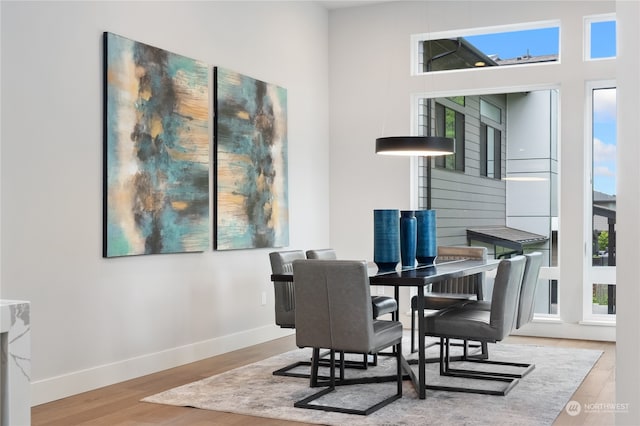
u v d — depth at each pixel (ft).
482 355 19.13
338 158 26.30
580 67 22.74
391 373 17.49
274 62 23.04
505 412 13.75
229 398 14.92
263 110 22.08
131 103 16.71
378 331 14.02
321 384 16.12
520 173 24.31
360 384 16.35
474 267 17.01
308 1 25.08
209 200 19.74
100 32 16.03
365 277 13.57
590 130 23.02
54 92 14.82
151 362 17.54
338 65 26.30
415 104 25.63
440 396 15.11
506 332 15.28
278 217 22.88
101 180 15.99
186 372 17.66
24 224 14.12
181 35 18.71
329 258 19.43
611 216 22.80
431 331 15.48
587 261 22.97
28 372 6.33
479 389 15.57
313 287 14.02
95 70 15.88
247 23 21.62
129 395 15.26
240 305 21.22
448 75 24.73
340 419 13.30
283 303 17.44
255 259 21.97
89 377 15.69
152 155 17.38
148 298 17.51
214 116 19.94
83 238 15.52
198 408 14.19
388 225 16.34
